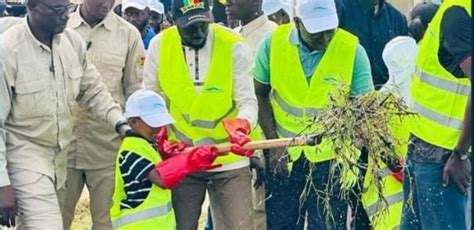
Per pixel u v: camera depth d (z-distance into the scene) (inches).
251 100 245.6
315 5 243.0
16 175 237.0
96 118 264.2
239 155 230.7
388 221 244.2
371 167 225.5
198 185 249.6
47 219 235.8
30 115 238.2
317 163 243.9
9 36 236.2
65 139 246.1
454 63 214.7
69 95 246.1
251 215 250.7
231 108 246.5
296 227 255.8
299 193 252.4
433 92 218.5
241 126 235.6
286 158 249.0
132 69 281.0
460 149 214.1
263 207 275.0
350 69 247.0
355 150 223.8
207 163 228.4
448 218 221.3
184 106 245.0
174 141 241.4
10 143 238.2
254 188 268.7
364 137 221.1
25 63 236.5
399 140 225.6
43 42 239.8
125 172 230.2
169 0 479.8
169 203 233.8
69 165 273.6
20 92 236.4
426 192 223.5
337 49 247.3
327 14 243.1
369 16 280.8
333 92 241.6
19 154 238.2
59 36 242.5
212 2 377.1
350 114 221.1
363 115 221.0
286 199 253.8
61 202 253.1
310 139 224.1
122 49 278.7
